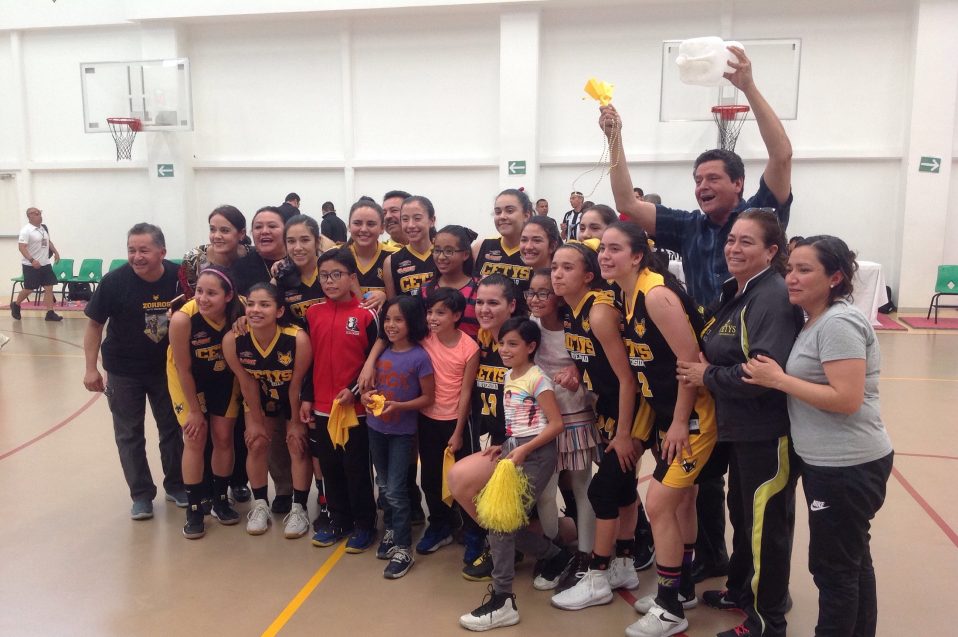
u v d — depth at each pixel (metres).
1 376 7.07
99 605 2.90
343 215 11.74
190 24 11.59
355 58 11.34
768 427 2.29
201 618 2.80
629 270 2.52
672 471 2.51
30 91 12.30
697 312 2.58
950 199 10.08
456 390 3.22
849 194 10.26
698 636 2.64
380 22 11.18
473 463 2.91
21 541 3.50
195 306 3.43
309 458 3.61
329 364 3.32
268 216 3.74
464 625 2.70
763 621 2.43
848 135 10.15
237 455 3.98
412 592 3.01
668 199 10.69
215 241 3.70
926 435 4.96
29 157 12.45
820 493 2.15
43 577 3.14
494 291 2.97
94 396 6.30
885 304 10.09
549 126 10.95
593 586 2.87
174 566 3.25
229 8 11.04
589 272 2.79
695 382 2.37
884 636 2.65
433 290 3.45
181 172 11.83
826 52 10.03
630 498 2.84
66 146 12.35
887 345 8.07
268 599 2.95
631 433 2.78
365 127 11.50
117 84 11.58
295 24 11.41
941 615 2.79
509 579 2.74
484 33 10.95
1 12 11.93
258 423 3.56
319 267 3.31
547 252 3.21
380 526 3.69
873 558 3.26
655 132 10.61
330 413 3.33
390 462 3.21
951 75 9.59
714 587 3.02
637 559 3.24
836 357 2.04
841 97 10.09
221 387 3.59
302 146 11.73
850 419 2.10
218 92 11.79
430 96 11.25
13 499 4.04
